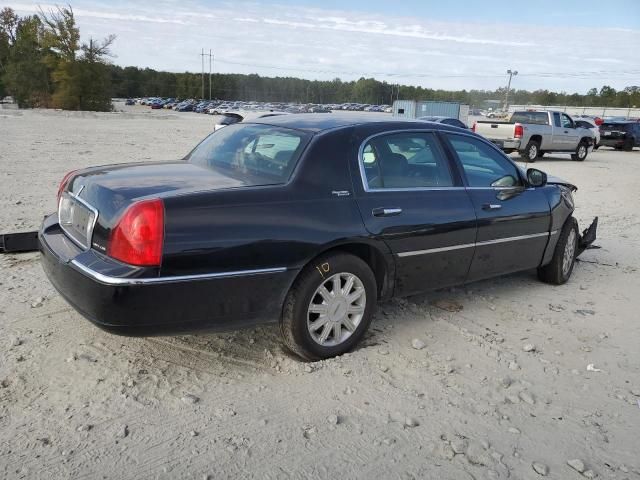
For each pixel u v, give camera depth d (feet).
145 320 10.16
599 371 12.91
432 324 14.99
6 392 10.58
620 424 10.82
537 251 17.53
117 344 12.66
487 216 15.25
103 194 11.03
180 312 10.41
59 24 201.05
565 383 12.28
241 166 12.91
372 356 12.85
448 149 14.97
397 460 9.36
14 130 80.43
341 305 12.52
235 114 59.93
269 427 10.02
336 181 12.35
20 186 31.86
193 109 282.56
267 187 11.50
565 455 9.79
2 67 250.37
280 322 11.94
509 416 10.87
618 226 29.73
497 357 13.25
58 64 204.23
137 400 10.59
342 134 12.88
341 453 9.45
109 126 102.47
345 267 12.30
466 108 149.38
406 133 14.11
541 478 9.16
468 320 15.46
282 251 11.21
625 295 18.37
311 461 9.20
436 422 10.48
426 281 14.39
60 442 9.27
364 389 11.46
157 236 10.01
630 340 14.76
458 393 11.55
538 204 17.03
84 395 10.64
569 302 17.42
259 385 11.38
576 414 11.09
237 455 9.22
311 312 12.12
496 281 19.21
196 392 11.00
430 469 9.20
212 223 10.52
